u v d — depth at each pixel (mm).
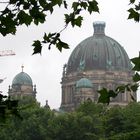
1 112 21297
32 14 22672
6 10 22344
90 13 23734
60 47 23500
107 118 167875
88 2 23469
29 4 22500
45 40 23172
